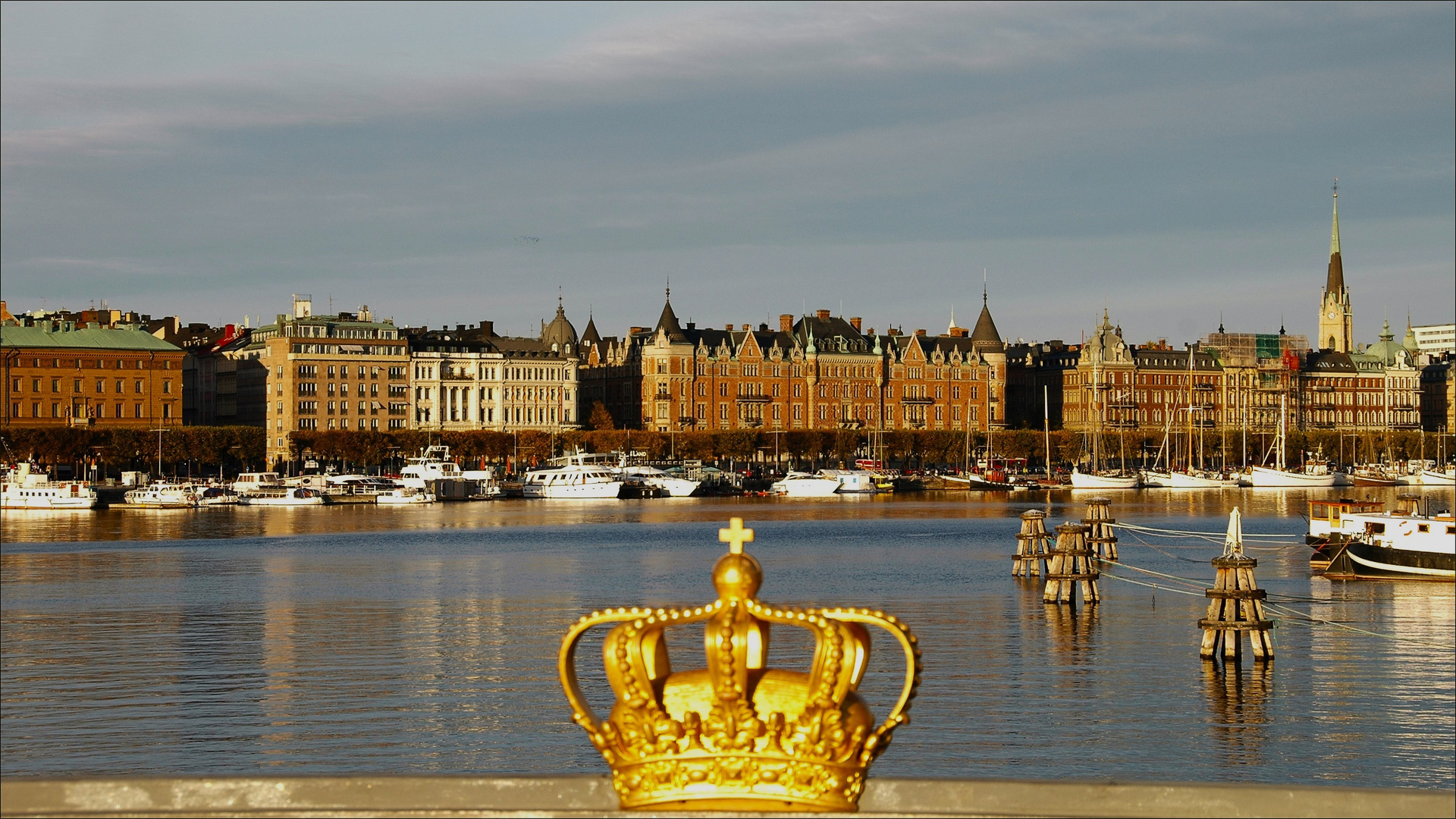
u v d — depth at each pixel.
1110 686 99.00
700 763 17.52
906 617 134.12
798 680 17.64
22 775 76.50
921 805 18.84
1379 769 79.12
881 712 89.88
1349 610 137.88
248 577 176.88
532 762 79.50
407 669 106.19
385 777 18.61
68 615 138.50
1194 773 78.06
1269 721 89.19
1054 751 82.00
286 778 18.91
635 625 17.72
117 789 18.84
